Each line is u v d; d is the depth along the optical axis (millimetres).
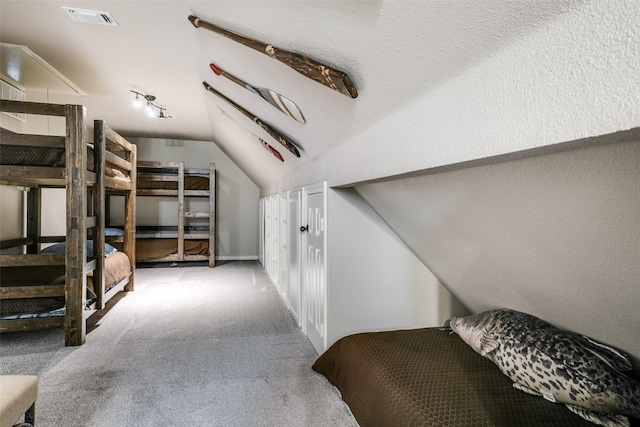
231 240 5844
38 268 2463
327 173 1857
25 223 3514
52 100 3414
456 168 893
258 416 1432
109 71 2660
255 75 1717
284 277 3338
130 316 2799
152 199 5426
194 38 1980
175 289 3762
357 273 1893
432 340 1565
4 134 2092
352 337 1628
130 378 1748
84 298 2250
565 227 846
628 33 443
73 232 2180
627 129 450
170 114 3971
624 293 897
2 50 2295
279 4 1062
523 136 604
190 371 1828
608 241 777
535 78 577
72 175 2180
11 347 2143
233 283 4074
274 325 2596
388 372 1257
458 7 630
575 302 1107
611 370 990
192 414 1441
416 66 842
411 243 1870
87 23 1928
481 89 700
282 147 2605
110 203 5234
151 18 1848
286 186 3244
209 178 5289
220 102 2973
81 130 2193
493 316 1423
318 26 1008
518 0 545
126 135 5277
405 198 1415
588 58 493
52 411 1451
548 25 545
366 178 1306
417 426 981
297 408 1487
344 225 1867
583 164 642
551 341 1123
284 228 3338
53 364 1907
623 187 625
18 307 2160
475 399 1088
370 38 882
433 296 2002
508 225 1025
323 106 1431
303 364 1913
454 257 1552
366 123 1263
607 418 963
